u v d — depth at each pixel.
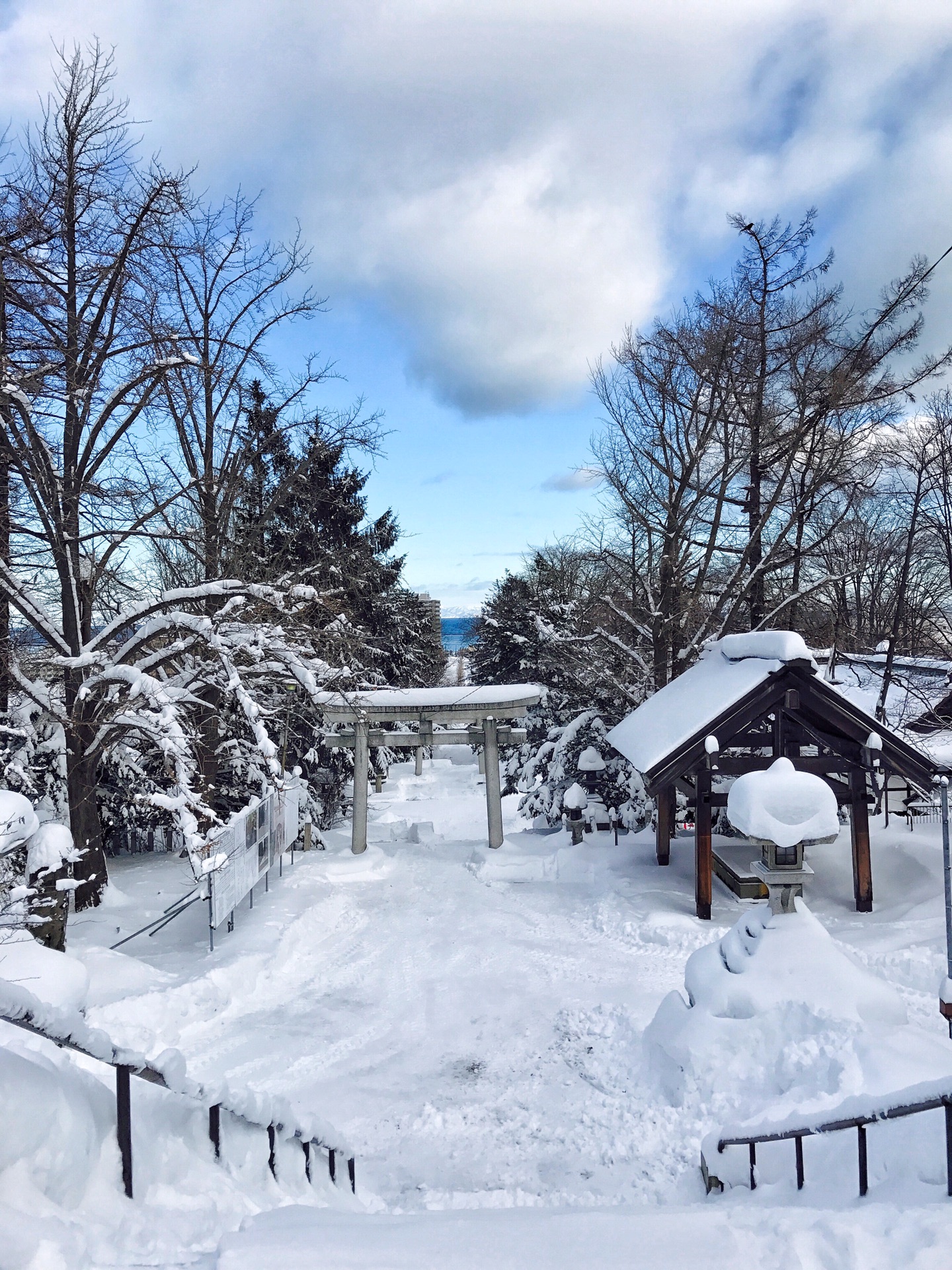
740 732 14.53
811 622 28.73
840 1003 8.27
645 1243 3.91
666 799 17.78
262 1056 10.00
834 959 8.79
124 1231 3.88
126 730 15.74
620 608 25.47
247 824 15.25
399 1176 7.56
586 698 28.36
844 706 14.05
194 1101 5.39
